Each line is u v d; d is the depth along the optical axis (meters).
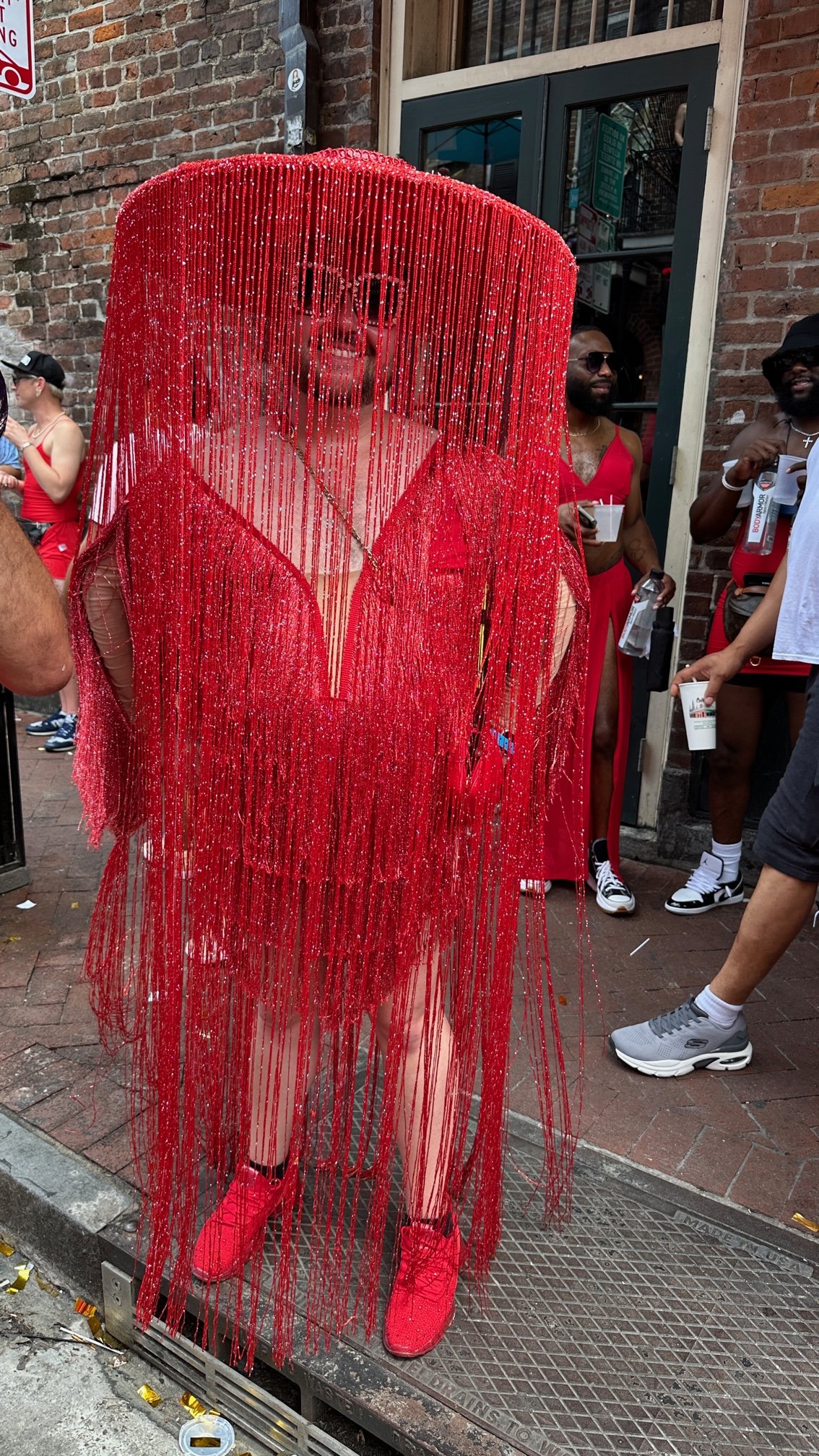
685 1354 1.53
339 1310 1.53
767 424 2.99
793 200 3.15
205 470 1.22
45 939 2.98
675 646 3.63
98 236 4.89
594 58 3.48
